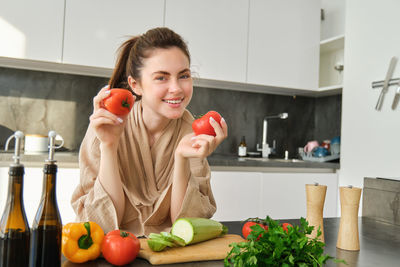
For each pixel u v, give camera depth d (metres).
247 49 3.06
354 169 2.92
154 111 1.09
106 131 0.97
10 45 2.40
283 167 2.92
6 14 2.39
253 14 3.09
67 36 2.53
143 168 1.16
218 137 0.98
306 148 3.40
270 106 3.61
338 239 0.98
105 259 0.80
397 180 1.39
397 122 2.56
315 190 0.98
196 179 1.17
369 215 1.47
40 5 2.46
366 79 2.85
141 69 1.04
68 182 2.29
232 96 3.46
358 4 2.97
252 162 2.79
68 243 0.75
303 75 3.29
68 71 2.88
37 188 2.23
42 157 2.27
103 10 2.62
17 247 0.62
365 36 2.88
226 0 2.98
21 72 2.80
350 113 2.99
